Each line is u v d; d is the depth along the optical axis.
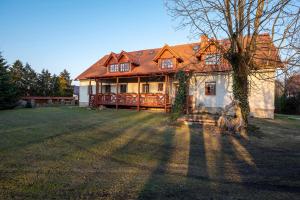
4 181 4.80
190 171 5.87
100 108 22.64
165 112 19.27
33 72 53.06
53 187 4.57
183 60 21.19
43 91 53.22
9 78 24.95
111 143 8.78
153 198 4.18
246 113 11.59
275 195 4.39
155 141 9.33
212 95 19.62
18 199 3.99
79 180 5.00
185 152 7.79
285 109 29.47
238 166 6.34
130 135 10.36
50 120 14.42
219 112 18.09
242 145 8.86
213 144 8.98
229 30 11.45
